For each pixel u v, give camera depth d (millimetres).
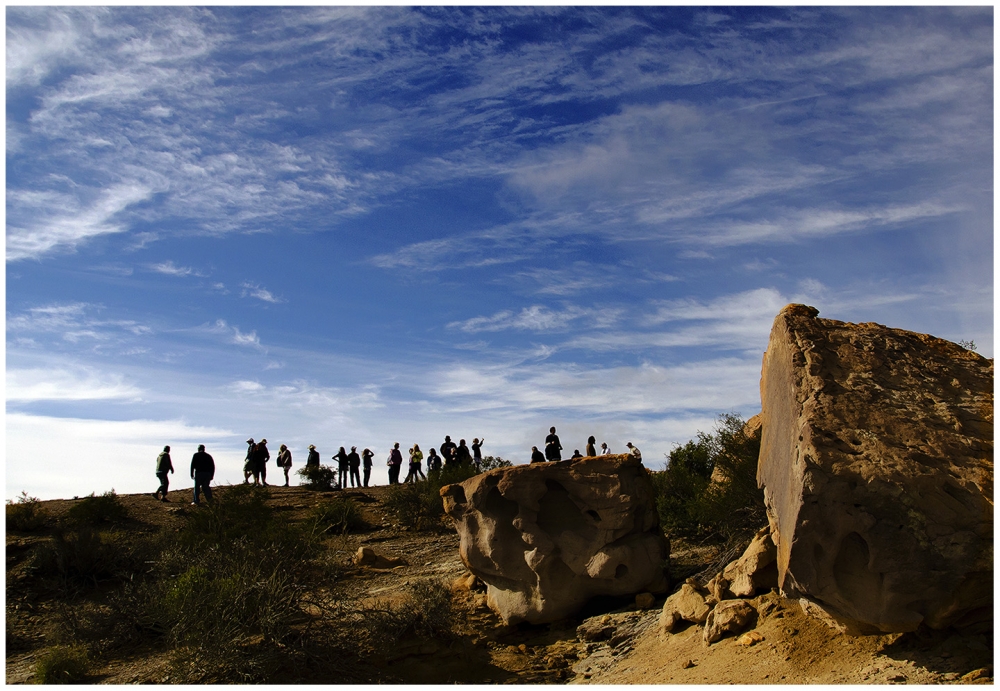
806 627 8273
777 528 7836
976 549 6258
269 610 10906
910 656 6949
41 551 15664
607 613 11664
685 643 9500
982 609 6801
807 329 8117
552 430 23469
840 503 6477
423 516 21281
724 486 14180
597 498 11875
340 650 10922
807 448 6656
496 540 12227
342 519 20516
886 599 6520
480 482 12406
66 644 11898
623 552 11648
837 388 7289
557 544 11867
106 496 19781
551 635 11789
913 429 6812
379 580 15211
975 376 7777
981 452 6664
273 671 10406
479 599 12984
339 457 27703
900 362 7801
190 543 16672
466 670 10781
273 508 21969
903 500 6320
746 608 9133
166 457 22891
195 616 10922
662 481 17359
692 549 14539
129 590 12773
